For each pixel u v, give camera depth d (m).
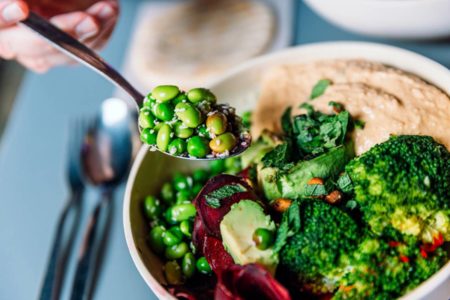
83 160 0.49
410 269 0.32
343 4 0.46
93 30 0.46
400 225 0.33
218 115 0.36
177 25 0.59
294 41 0.56
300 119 0.39
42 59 0.49
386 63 0.42
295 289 0.33
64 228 0.46
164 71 0.54
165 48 0.57
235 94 0.45
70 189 0.48
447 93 0.39
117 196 0.48
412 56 0.41
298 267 0.32
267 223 0.33
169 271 0.37
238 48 0.55
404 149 0.34
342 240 0.32
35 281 0.44
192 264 0.37
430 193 0.33
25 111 0.57
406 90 0.39
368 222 0.33
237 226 0.34
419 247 0.33
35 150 0.53
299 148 0.39
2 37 0.47
